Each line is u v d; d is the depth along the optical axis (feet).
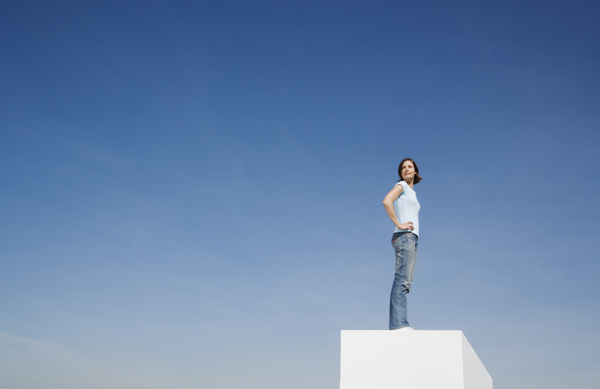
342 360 22.24
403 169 26.09
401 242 24.29
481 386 30.12
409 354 21.80
